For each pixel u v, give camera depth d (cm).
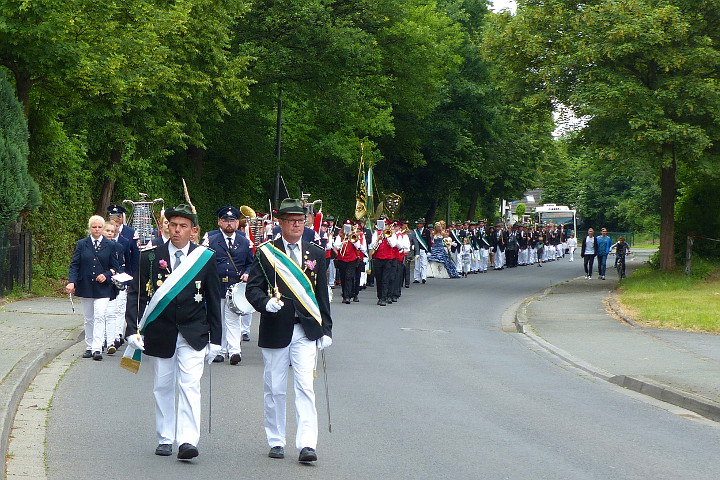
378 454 752
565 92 2720
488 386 1112
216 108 2725
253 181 4081
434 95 4378
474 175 5112
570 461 747
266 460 722
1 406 828
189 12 2420
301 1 3225
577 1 2727
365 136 4238
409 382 1120
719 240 2905
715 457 781
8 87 1794
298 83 3494
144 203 1567
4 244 1814
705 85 2484
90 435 794
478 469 712
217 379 1098
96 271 1216
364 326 1734
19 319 1533
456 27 4712
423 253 3078
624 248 3294
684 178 3122
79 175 2353
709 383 1117
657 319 1803
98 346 1209
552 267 4459
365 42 3478
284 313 713
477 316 2028
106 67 1977
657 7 2523
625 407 1009
